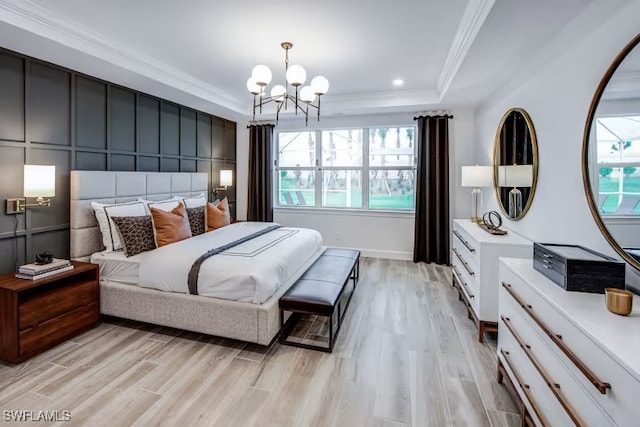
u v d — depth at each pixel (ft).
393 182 16.80
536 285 5.01
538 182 7.99
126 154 11.51
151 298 8.32
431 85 12.98
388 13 7.47
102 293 8.85
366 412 5.63
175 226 10.04
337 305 8.98
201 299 7.84
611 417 3.18
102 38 8.61
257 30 8.34
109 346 7.75
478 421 5.42
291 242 10.43
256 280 7.46
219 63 10.69
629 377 2.93
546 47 7.55
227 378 6.55
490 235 8.99
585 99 6.03
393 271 14.26
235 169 18.66
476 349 7.75
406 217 16.38
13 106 8.20
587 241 5.96
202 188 15.15
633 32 4.87
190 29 8.30
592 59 5.83
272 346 7.84
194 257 8.37
